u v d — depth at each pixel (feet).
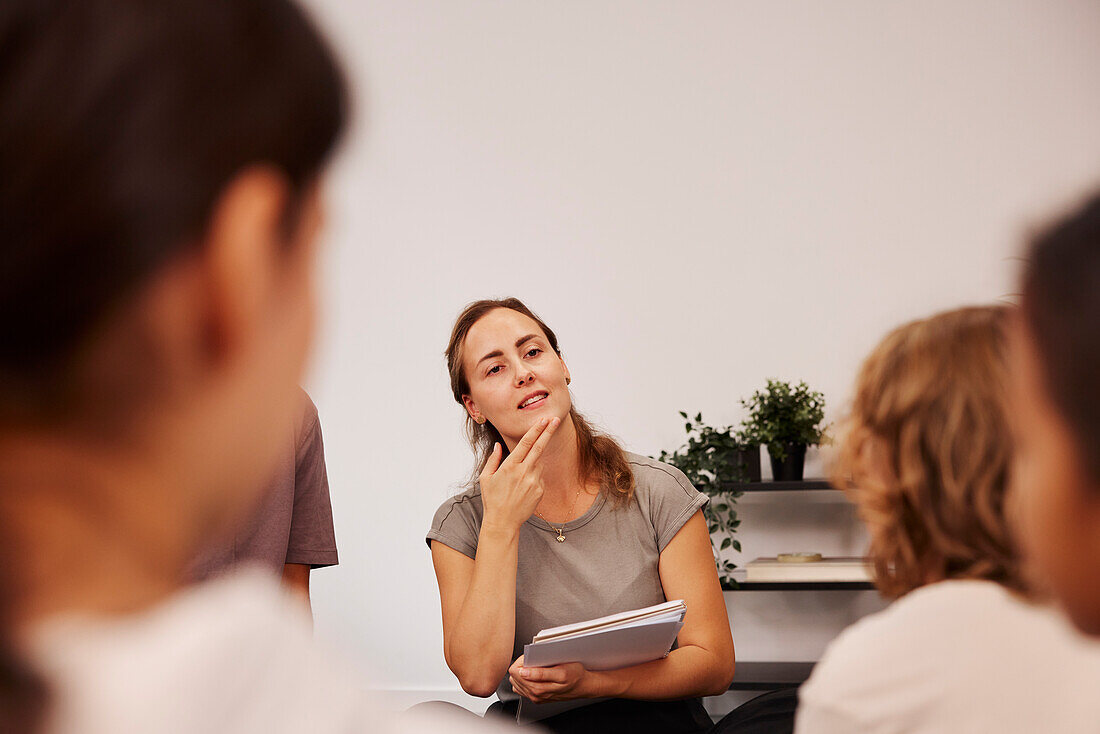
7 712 0.59
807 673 9.96
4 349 0.61
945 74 11.24
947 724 1.96
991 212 11.00
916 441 2.50
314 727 0.66
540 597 5.24
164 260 0.62
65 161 0.59
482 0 12.49
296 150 0.68
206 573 4.16
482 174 12.29
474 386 5.50
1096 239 1.05
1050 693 1.90
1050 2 11.09
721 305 11.46
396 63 12.59
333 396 12.19
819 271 11.28
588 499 5.50
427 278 12.27
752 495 10.90
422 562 11.83
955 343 2.52
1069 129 10.93
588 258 11.89
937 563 2.49
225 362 0.67
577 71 12.19
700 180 11.69
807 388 10.37
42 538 0.63
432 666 11.66
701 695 4.82
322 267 0.74
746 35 11.77
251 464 0.71
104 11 0.62
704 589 5.19
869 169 11.30
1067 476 1.05
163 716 0.61
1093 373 1.01
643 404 11.49
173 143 0.62
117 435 0.65
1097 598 1.08
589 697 4.56
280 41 0.68
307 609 5.25
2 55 0.60
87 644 0.63
